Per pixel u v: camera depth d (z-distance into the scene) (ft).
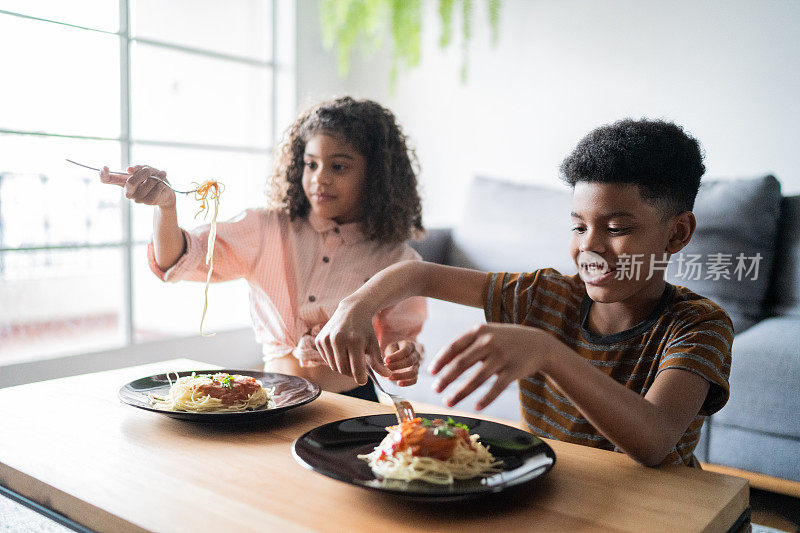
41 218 13.32
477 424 2.84
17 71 8.68
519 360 2.14
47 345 14.01
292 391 3.36
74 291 16.93
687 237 2.91
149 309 15.79
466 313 7.39
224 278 4.69
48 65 8.47
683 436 2.78
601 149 2.71
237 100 11.03
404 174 5.28
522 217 8.78
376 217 5.07
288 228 5.10
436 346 7.50
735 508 2.26
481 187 9.32
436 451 2.23
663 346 2.88
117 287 17.78
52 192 13.28
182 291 15.37
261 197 10.53
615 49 9.00
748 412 5.69
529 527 1.99
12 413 3.08
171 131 12.09
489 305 3.45
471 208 9.29
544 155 9.73
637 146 2.66
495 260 8.82
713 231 7.00
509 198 9.00
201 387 3.06
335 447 2.49
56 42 8.24
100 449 2.62
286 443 2.72
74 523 2.19
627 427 2.31
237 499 2.16
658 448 2.37
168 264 4.21
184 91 12.03
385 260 5.10
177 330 15.21
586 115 9.32
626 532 1.96
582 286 3.32
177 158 11.37
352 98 5.25
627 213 2.69
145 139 8.68
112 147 8.43
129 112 8.48
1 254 13.12
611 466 2.51
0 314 15.72
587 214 2.78
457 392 2.12
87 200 13.48
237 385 3.10
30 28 7.52
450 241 9.32
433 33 10.51
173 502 2.13
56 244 7.89
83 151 8.20
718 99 8.30
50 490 2.26
